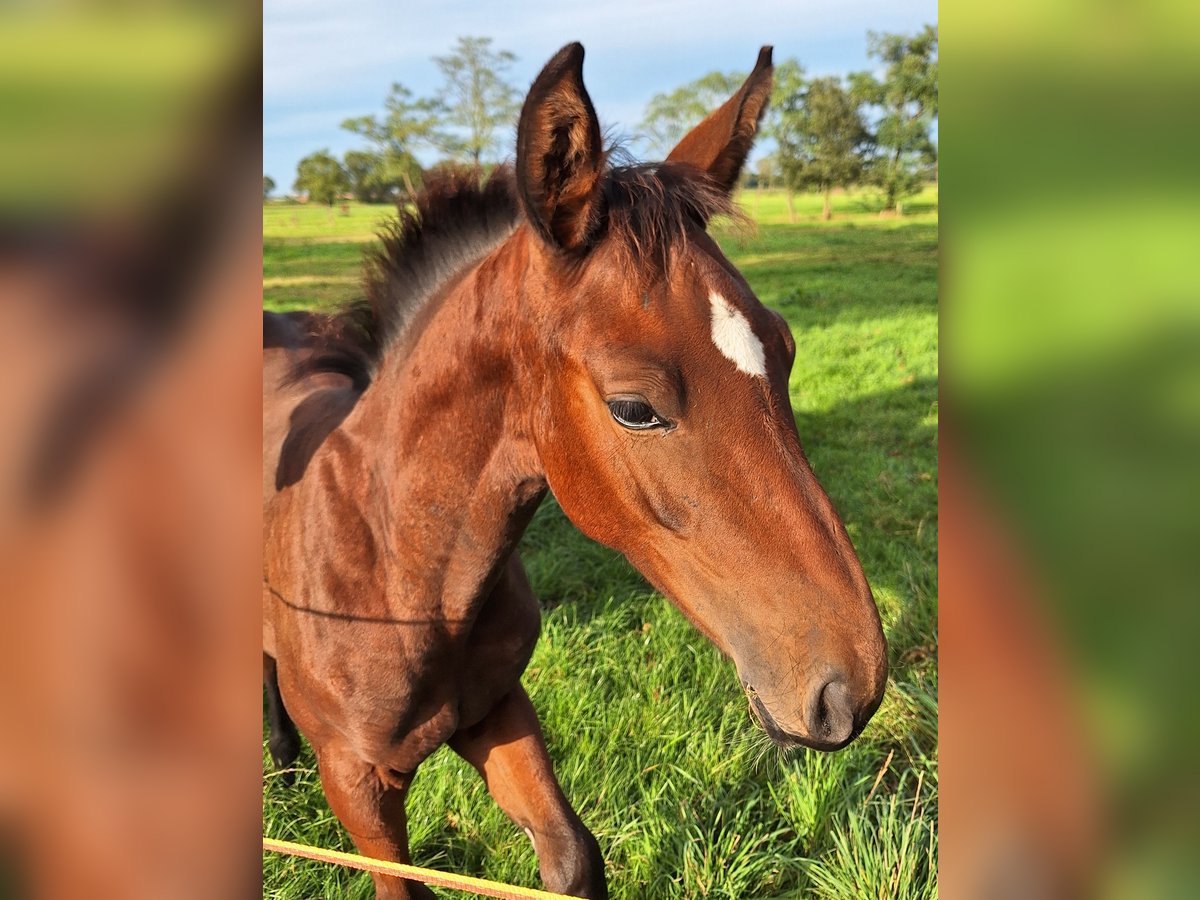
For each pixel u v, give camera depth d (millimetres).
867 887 2512
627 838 2730
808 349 9266
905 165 25344
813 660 1413
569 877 2084
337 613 1992
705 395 1480
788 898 2592
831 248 17875
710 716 3189
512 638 2133
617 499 1600
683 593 1577
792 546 1448
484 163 2156
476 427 1840
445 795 2879
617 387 1501
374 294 2127
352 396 2252
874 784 2904
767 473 1465
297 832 2818
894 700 3293
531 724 2238
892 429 6633
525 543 4656
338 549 2004
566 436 1653
